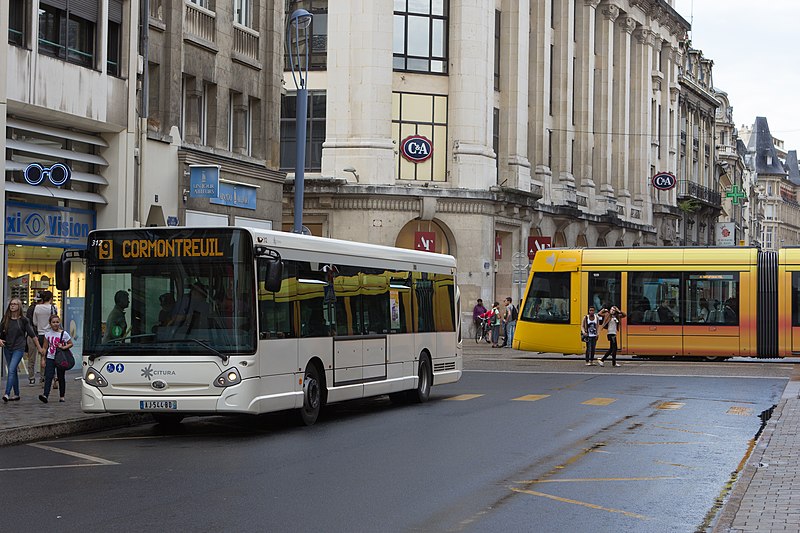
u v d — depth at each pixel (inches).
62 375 860.6
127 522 423.2
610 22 2972.4
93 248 730.8
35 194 1063.0
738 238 5167.3
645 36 3265.3
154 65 1283.2
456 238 2187.5
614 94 3102.9
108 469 564.7
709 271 1571.1
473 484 516.1
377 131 2156.7
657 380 1227.2
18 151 1047.6
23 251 1074.1
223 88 1418.6
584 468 570.3
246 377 703.1
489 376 1305.4
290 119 2197.3
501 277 2359.7
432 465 577.0
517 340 1663.4
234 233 713.0
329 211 2140.7
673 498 487.5
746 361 1646.2
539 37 2529.5
